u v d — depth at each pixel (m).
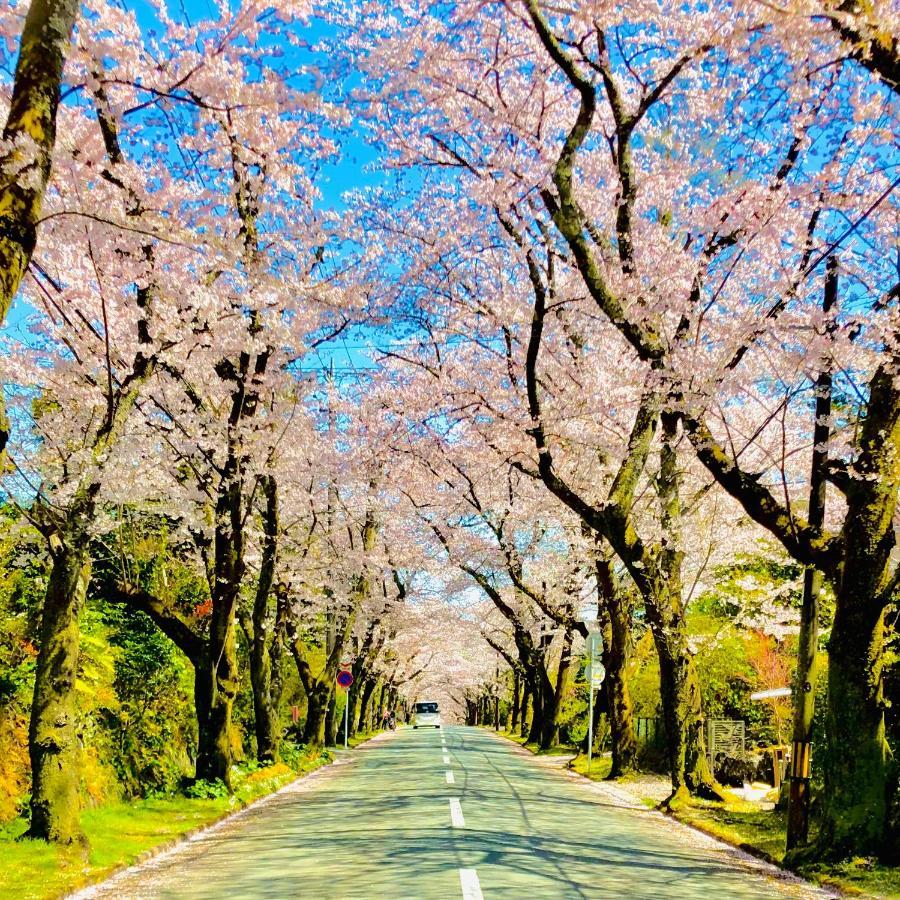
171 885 7.68
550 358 17.30
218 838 10.67
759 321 11.34
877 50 8.02
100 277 10.74
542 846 9.57
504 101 13.47
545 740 30.22
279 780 17.30
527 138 12.64
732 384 11.58
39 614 12.79
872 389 9.41
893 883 7.70
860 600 8.97
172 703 17.58
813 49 9.88
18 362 12.45
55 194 10.13
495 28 12.50
